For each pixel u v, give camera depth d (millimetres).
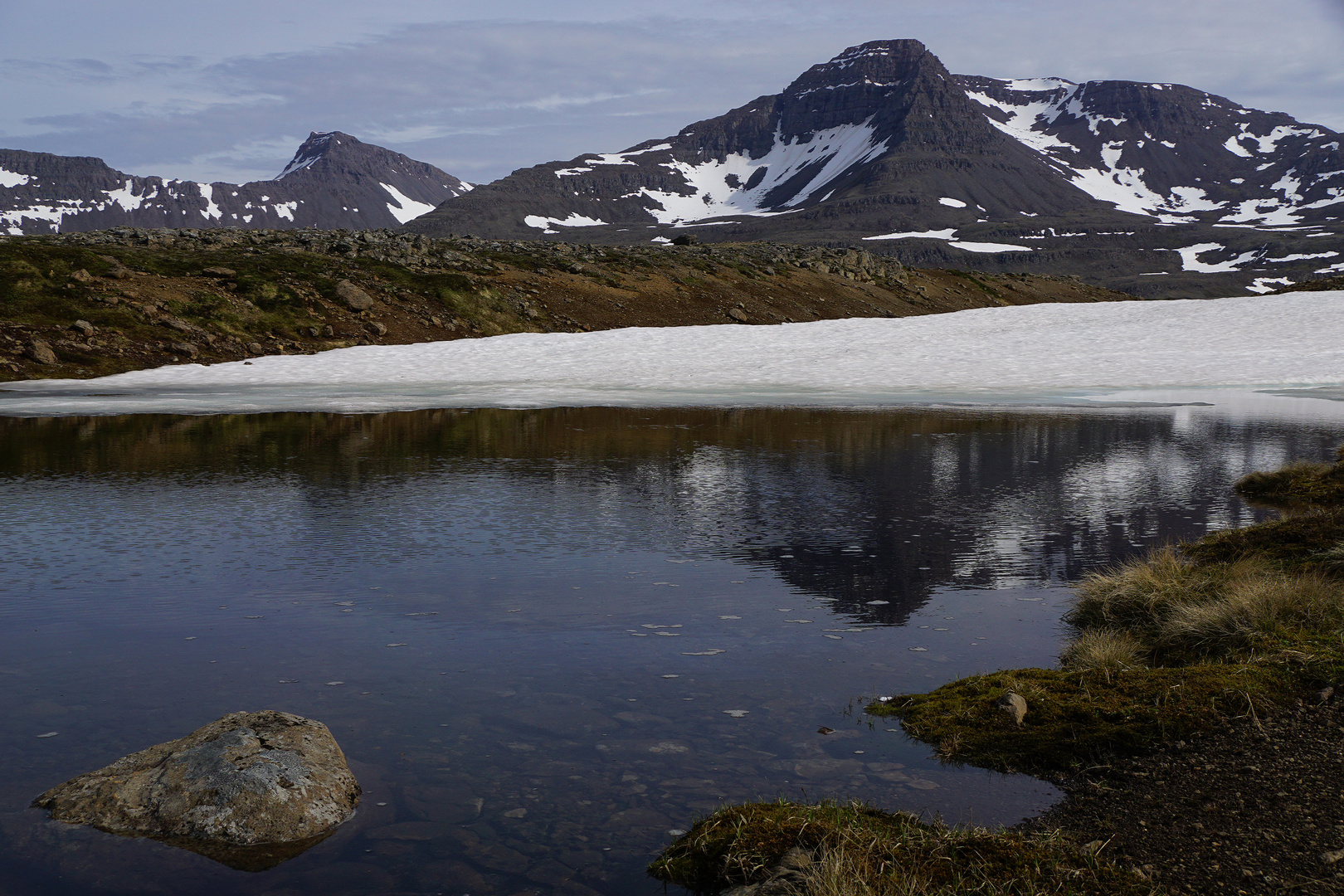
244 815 4512
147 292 55219
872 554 11070
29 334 45875
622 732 5801
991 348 59438
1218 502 14664
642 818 4695
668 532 12344
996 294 113625
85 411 30250
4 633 7836
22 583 9500
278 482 16438
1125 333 64812
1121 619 8430
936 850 4137
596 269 87250
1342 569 9016
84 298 51812
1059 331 66750
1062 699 6141
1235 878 3945
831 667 7098
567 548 11336
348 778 4988
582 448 21828
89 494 15109
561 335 64125
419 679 6770
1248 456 20328
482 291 71438
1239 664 6645
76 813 4641
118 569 10133
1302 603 7797
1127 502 14711
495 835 4508
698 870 4156
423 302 67250
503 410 32812
